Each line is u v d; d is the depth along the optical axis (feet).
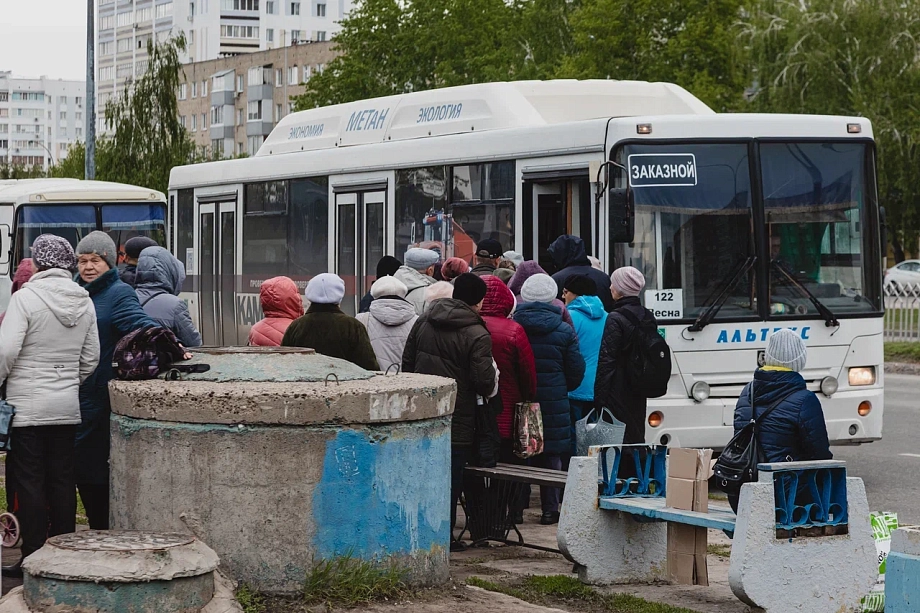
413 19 182.80
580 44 141.38
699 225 38.68
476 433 29.30
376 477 22.59
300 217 54.95
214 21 504.43
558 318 32.30
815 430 23.89
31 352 24.43
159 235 74.08
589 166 39.09
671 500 24.97
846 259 40.29
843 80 145.48
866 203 40.65
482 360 28.60
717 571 27.76
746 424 24.27
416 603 22.41
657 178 38.50
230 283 60.90
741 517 22.66
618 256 38.19
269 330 32.45
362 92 184.75
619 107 45.62
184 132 148.66
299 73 368.89
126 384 23.03
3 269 72.69
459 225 45.16
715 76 139.95
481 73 173.27
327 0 519.60
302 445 22.11
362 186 50.47
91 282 26.25
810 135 40.09
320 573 22.11
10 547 27.32
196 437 22.20
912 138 142.20
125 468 23.13
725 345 38.58
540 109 45.01
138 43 554.05
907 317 98.02
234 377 23.29
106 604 19.63
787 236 39.55
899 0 144.87
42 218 72.54
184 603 20.10
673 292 38.32
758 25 148.77
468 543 30.48
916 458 47.01
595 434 30.76
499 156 43.14
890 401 67.46
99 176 149.69
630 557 26.11
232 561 22.15
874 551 23.44
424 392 23.11
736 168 39.22
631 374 31.50
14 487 25.25
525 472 28.58
